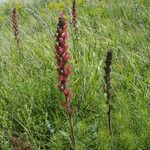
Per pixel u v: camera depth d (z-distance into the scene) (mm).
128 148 592
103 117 656
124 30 1104
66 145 624
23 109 716
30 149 588
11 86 798
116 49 909
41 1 1706
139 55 896
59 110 712
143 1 1309
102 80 770
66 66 501
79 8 1382
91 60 888
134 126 637
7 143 617
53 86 740
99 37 1000
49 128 666
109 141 601
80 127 629
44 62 887
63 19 481
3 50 1035
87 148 612
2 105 749
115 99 711
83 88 733
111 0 1349
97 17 1184
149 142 603
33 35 1127
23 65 883
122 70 836
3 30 1376
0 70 924
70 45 938
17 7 1679
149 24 1109
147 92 729
